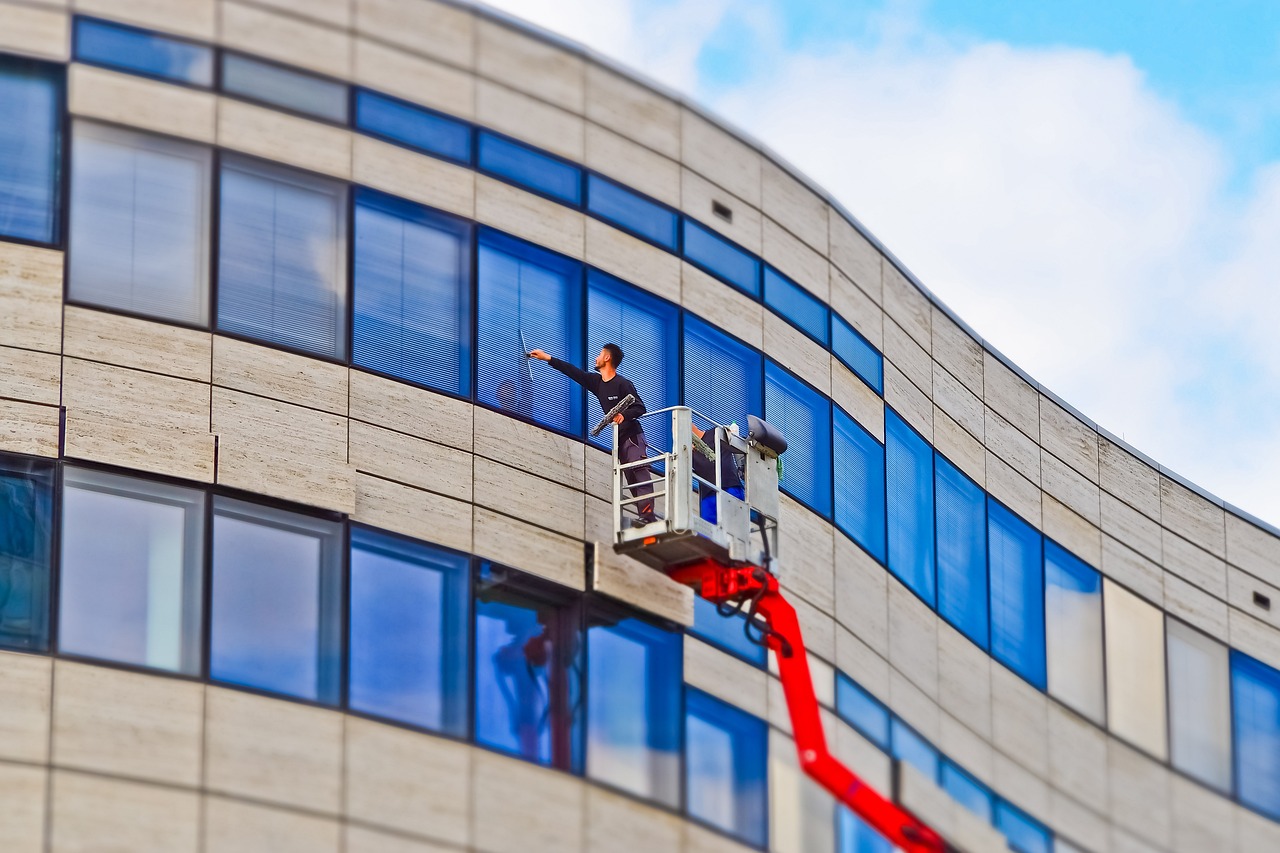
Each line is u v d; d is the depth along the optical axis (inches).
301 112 1737.2
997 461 2146.9
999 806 1983.3
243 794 1503.4
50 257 1625.2
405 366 1706.4
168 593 1557.6
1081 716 2108.8
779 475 1759.4
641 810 1657.2
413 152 1776.6
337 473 1637.6
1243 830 2185.0
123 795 1472.7
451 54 1825.8
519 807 1596.9
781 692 1792.6
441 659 1621.6
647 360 1845.5
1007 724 2032.5
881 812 1665.8
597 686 1680.6
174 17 1718.8
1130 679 2172.7
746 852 1705.2
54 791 1459.2
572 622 1691.7
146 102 1688.0
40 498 1556.3
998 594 2086.6
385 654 1603.1
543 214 1825.8
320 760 1537.9
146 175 1669.5
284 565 1595.7
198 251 1663.4
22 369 1589.6
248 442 1621.6
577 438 1770.4
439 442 1694.1
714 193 1953.7
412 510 1658.5
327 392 1664.6
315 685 1567.4
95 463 1576.0
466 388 1726.1
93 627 1529.3
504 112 1834.4
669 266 1889.8
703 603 1772.9
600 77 1905.8
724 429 1724.9
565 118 1868.8
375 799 1542.8
